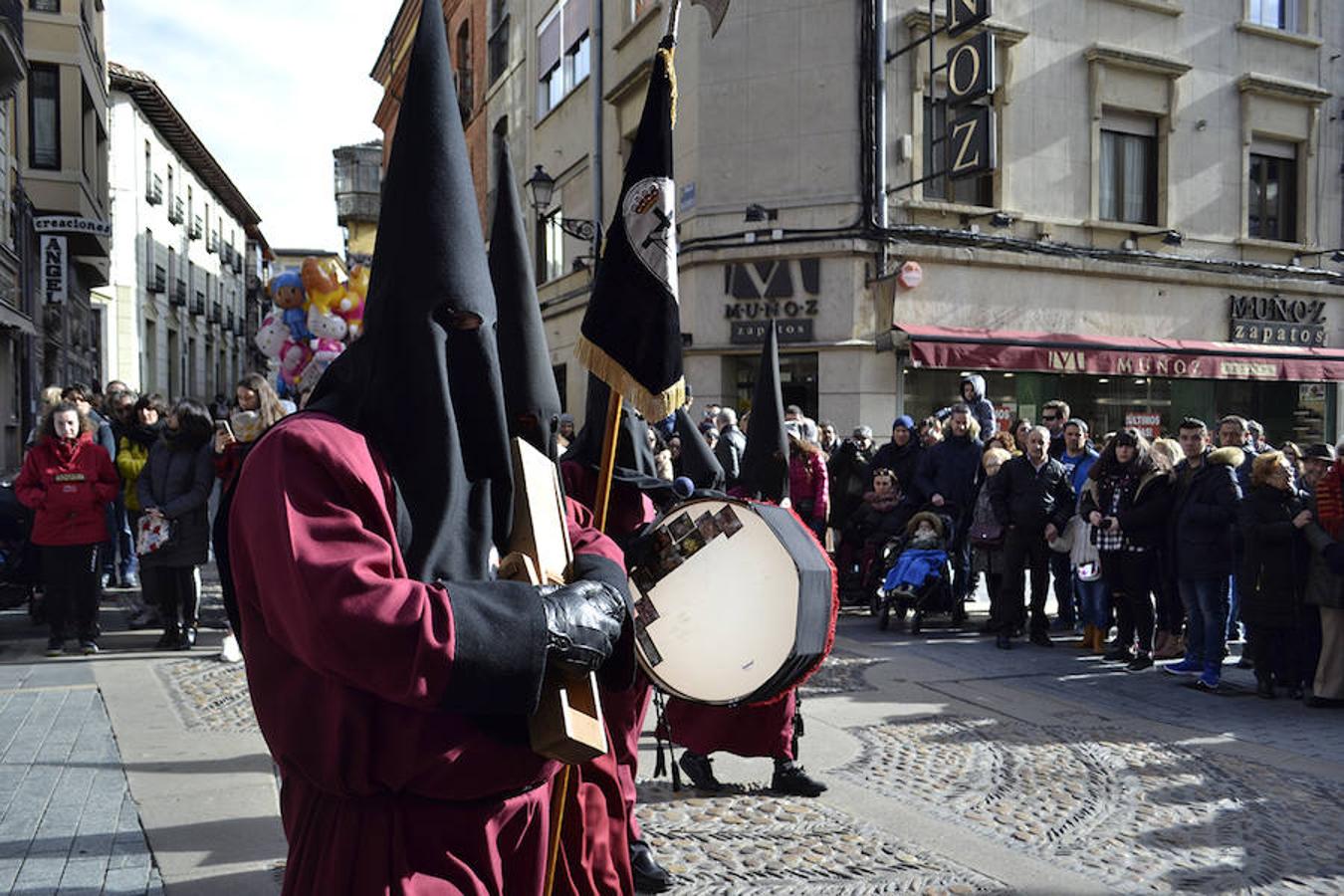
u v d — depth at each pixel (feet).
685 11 53.21
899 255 50.60
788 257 50.65
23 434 62.13
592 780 9.21
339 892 4.94
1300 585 22.94
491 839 5.24
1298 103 61.31
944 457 33.14
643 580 11.49
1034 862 13.52
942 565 30.81
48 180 70.95
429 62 5.29
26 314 61.82
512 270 7.26
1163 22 57.31
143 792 15.25
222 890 11.96
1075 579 30.83
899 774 17.24
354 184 106.01
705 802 15.58
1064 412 34.47
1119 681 24.76
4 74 50.19
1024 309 53.72
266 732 5.07
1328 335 62.69
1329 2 62.28
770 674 10.79
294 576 4.50
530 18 77.92
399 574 4.80
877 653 27.61
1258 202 61.57
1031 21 53.67
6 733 18.43
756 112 51.26
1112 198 56.90
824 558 11.32
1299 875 13.34
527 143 79.00
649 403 7.94
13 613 32.94
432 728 4.91
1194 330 58.65
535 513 5.66
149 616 29.32
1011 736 19.70
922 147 51.55
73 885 12.06
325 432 4.88
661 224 8.08
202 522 26.16
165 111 109.70
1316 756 18.74
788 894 12.37
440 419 5.04
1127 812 15.58
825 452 42.04
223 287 156.35
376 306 5.21
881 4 49.47
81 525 25.29
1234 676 25.84
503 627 4.67
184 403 26.27
